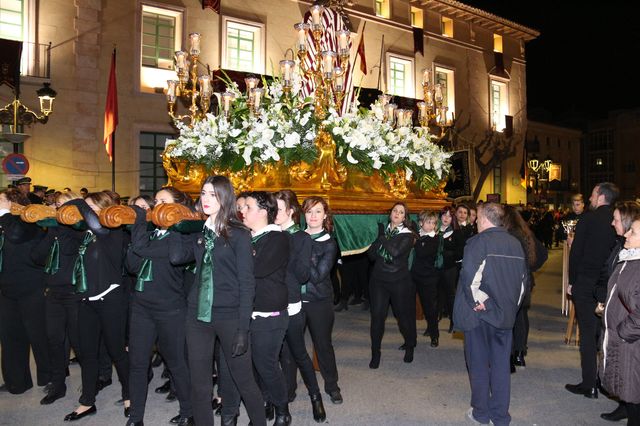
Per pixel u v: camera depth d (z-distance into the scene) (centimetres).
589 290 566
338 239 644
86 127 1722
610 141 6028
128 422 455
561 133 5281
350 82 827
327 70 655
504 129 3200
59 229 534
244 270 394
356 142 660
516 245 471
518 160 3328
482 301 468
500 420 471
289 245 455
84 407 518
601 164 6119
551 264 2109
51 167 1662
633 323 398
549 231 2908
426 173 816
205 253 404
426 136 830
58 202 589
